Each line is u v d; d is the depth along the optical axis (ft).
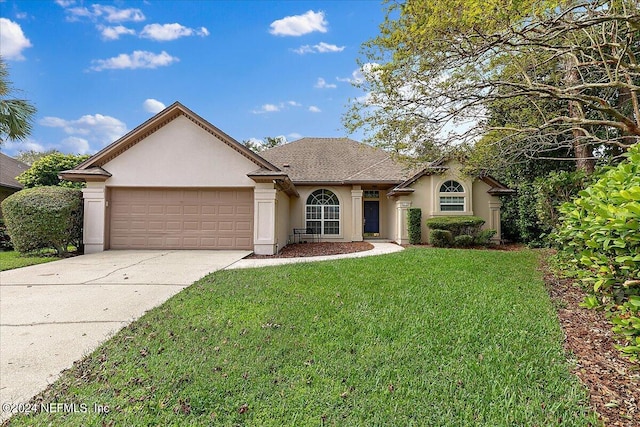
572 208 14.48
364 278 22.91
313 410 9.14
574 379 10.41
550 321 15.12
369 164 59.93
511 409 9.02
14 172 73.41
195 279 24.57
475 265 27.50
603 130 36.73
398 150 26.53
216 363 11.62
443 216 48.57
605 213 8.89
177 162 40.57
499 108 28.02
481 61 19.81
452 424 8.51
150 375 10.89
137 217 41.27
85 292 21.15
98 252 38.99
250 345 12.98
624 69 20.68
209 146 40.73
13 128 40.11
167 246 41.29
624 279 8.91
